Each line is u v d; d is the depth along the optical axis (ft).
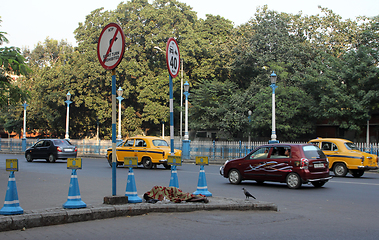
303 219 24.30
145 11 134.62
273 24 111.86
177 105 135.95
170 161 31.14
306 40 115.03
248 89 110.93
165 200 26.71
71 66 140.36
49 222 21.06
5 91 48.70
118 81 133.08
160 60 138.00
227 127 106.52
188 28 134.82
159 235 19.24
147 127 151.53
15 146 141.18
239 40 115.03
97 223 21.86
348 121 91.35
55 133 164.04
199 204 26.35
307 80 94.17
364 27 108.78
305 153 41.96
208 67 131.03
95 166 73.05
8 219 19.77
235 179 45.65
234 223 22.50
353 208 28.99
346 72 88.17
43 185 41.65
